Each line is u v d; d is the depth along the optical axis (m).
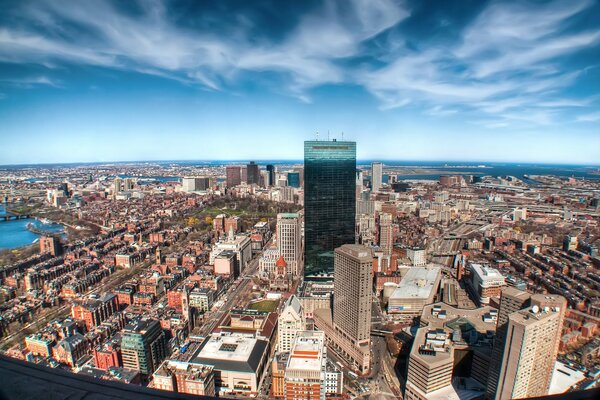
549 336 146.25
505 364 145.62
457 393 172.25
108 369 179.12
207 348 199.38
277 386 178.50
